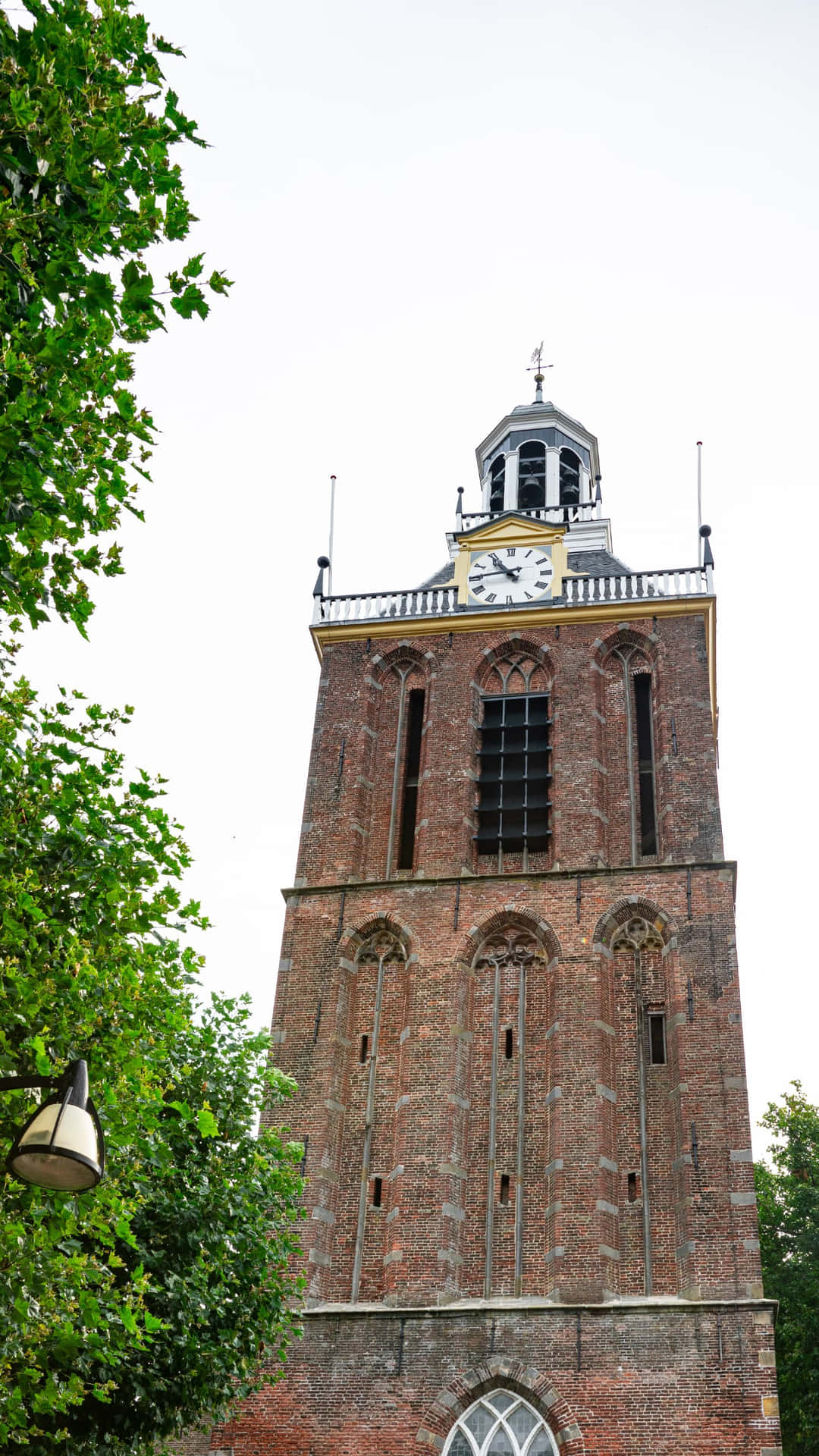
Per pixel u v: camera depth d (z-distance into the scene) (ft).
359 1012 134.92
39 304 49.85
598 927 133.80
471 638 159.12
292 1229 122.01
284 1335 114.93
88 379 50.75
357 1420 111.45
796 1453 167.84
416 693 159.02
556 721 150.10
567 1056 127.03
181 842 67.10
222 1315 91.25
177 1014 68.80
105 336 50.80
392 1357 113.70
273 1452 110.83
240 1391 96.27
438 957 134.82
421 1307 116.26
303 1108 128.57
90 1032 62.59
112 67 50.62
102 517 53.21
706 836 139.03
